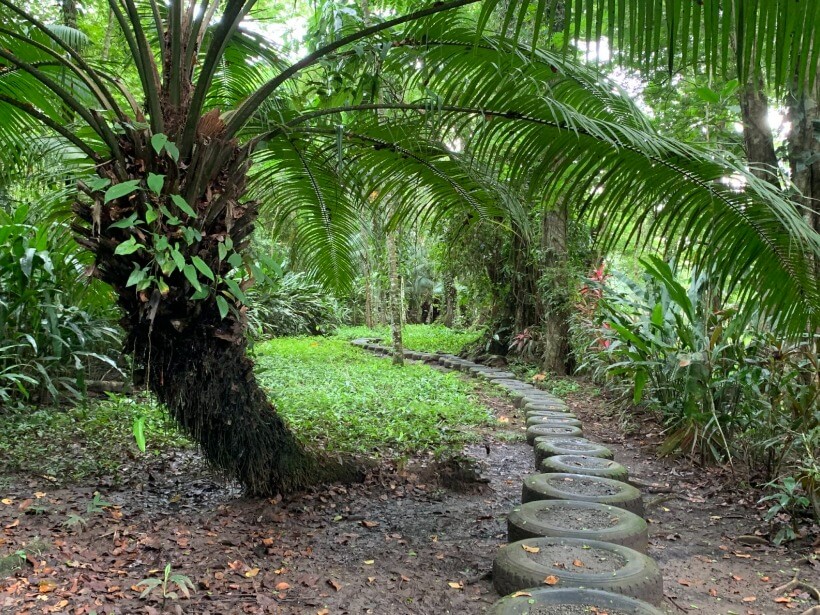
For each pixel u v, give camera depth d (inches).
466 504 147.2
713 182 112.7
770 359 167.2
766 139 187.8
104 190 107.7
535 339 403.9
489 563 111.9
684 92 253.4
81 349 225.3
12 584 91.4
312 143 151.4
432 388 303.0
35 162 168.2
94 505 124.6
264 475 133.7
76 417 200.7
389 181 161.6
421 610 93.1
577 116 104.7
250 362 131.5
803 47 64.7
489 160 134.2
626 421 240.5
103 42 288.8
